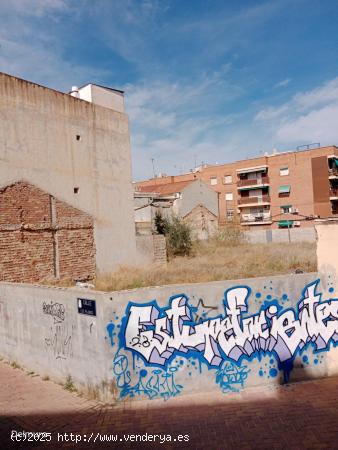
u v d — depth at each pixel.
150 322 6.57
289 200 48.38
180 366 6.69
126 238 16.22
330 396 6.59
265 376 7.09
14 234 12.06
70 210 13.99
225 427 5.66
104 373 6.40
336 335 7.58
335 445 5.12
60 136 13.82
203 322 6.80
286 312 7.25
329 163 46.38
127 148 16.66
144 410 6.21
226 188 54.28
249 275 14.01
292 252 22.17
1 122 11.95
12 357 8.66
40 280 12.73
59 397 6.76
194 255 23.73
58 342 7.35
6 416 6.16
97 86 15.87
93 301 6.53
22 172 12.45
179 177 59.22
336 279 7.58
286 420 5.81
